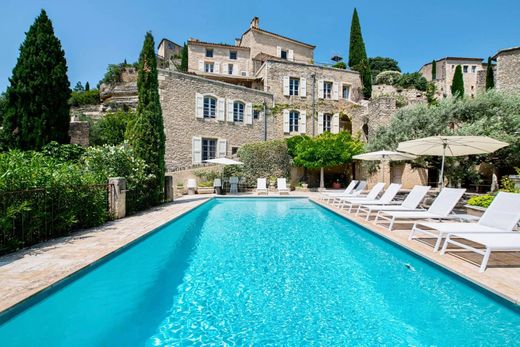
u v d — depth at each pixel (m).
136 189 9.03
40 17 12.67
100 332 2.60
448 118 11.51
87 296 3.35
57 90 12.71
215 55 31.27
